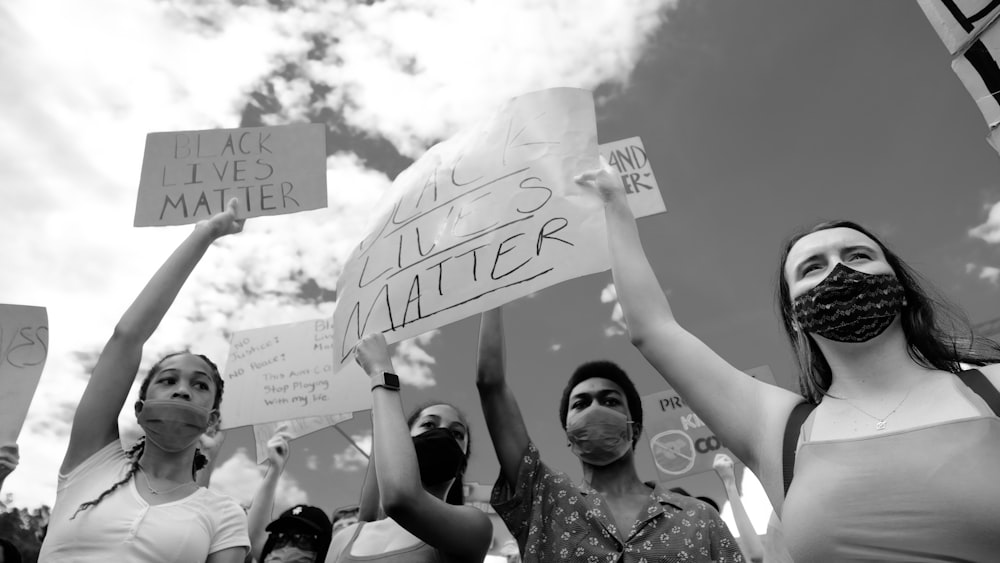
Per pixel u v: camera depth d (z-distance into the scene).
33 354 3.40
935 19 2.64
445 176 3.05
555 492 2.50
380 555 2.60
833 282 1.66
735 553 2.33
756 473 1.71
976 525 1.25
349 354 2.91
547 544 2.41
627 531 2.39
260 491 4.40
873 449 1.42
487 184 2.86
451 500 3.15
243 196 3.48
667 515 2.40
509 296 2.52
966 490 1.28
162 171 3.55
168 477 2.61
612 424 2.67
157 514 2.40
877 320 1.61
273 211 3.45
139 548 2.29
